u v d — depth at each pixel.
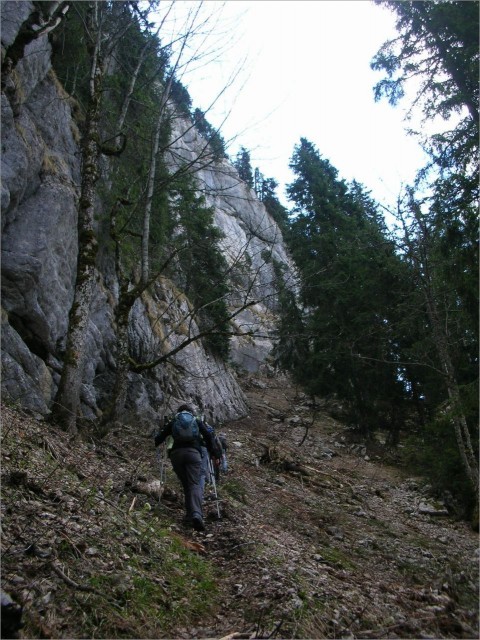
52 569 3.70
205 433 6.88
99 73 9.71
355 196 22.94
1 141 9.38
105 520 4.93
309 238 21.58
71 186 11.73
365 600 4.91
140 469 7.61
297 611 4.14
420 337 15.74
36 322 9.67
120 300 9.55
